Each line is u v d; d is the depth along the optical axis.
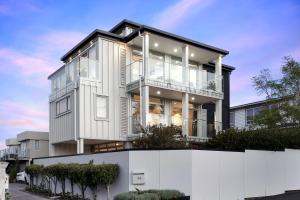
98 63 20.55
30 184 20.44
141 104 19.66
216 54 23.69
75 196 14.84
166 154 12.96
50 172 17.03
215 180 13.66
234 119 36.59
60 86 22.47
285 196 15.65
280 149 16.95
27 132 37.03
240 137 16.45
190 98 22.94
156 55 23.09
